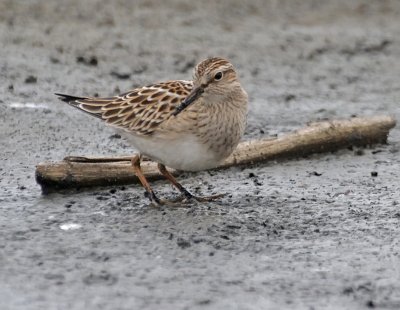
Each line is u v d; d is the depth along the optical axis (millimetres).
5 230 11922
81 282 10367
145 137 12750
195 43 23016
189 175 14375
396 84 20750
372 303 9977
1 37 21859
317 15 26156
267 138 15344
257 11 26141
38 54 20922
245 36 23891
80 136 16156
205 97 12477
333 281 10516
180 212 12656
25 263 10875
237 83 12797
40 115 16938
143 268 10773
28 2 24844
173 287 10273
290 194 13578
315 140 15414
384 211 12828
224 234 11859
